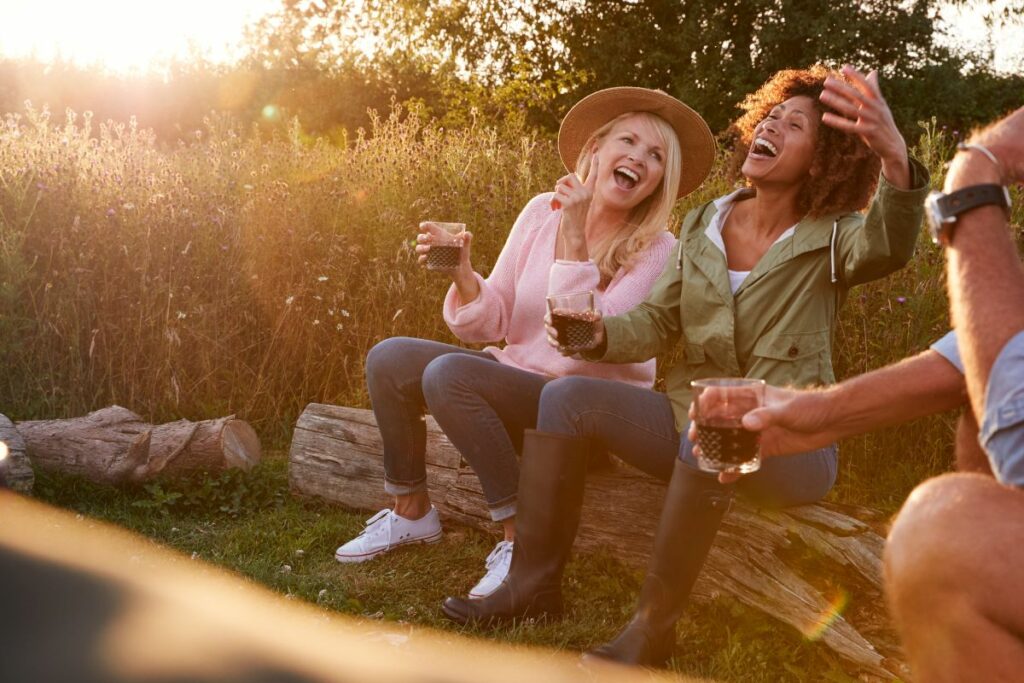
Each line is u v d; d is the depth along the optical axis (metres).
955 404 1.85
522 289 3.53
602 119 3.63
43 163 6.31
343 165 7.07
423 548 3.70
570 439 2.88
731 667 2.73
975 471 1.83
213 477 4.43
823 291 2.77
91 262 5.62
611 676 2.55
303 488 4.26
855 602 2.88
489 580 3.19
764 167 2.84
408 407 3.56
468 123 18.22
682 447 2.69
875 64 20.59
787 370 2.74
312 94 23.95
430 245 3.45
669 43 20.64
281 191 6.20
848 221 2.75
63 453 4.39
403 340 3.57
